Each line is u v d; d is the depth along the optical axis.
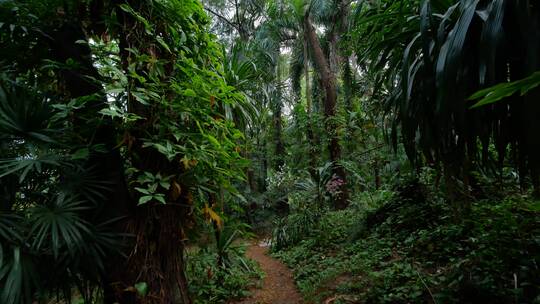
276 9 7.69
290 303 3.12
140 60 1.84
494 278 1.95
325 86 7.33
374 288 2.51
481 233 2.52
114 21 1.90
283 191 8.05
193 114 2.02
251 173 8.41
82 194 1.73
